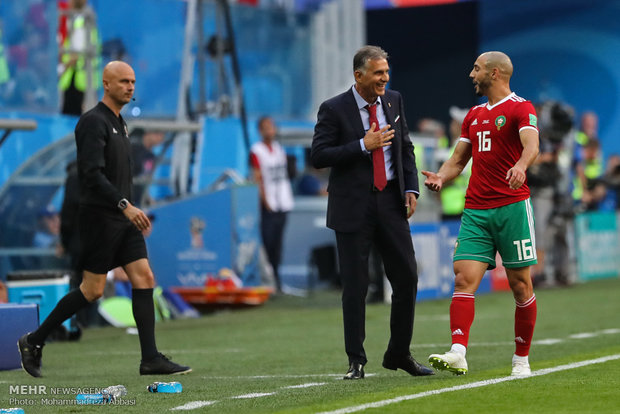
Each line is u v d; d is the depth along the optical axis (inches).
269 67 2827.3
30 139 2175.2
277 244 2274.9
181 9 2568.9
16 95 2193.7
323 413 748.6
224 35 2716.5
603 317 1708.9
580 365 1022.4
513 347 1301.7
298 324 1715.1
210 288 2020.2
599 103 3836.1
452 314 943.7
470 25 3853.3
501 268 2418.8
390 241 980.6
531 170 2413.9
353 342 984.9
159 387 916.6
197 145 2465.6
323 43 2965.1
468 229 951.6
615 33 3799.2
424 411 749.9
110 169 1068.5
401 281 987.3
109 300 1803.6
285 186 2285.9
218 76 2586.1
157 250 2137.1
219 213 2098.9
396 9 3887.8
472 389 858.1
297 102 2906.0
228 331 1631.4
